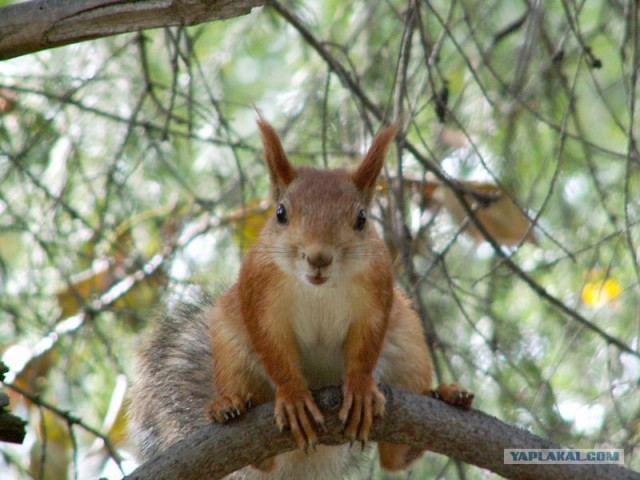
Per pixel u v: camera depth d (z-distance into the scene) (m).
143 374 11.07
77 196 13.76
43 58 13.77
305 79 14.68
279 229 9.05
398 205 11.10
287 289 9.09
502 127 13.66
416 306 10.84
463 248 13.23
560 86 13.43
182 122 11.77
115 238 13.06
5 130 12.68
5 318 13.27
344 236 8.75
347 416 8.62
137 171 13.88
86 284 13.19
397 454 9.85
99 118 13.70
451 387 9.07
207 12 8.23
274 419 8.60
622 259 13.04
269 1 11.05
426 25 12.70
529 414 10.79
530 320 13.20
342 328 9.31
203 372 10.78
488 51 13.24
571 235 13.28
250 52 15.80
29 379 12.64
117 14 8.14
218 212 13.84
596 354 12.59
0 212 13.49
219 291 11.78
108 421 12.32
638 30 11.49
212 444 8.43
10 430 7.57
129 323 13.09
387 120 11.34
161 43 14.65
